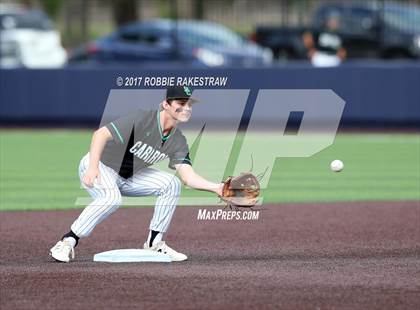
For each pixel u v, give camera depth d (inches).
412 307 623.8
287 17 2632.9
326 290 674.8
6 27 2861.7
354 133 2102.6
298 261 805.9
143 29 2615.7
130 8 3476.9
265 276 729.0
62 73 2187.5
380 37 2502.5
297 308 620.7
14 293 669.9
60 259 796.0
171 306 627.5
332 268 766.5
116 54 2630.4
